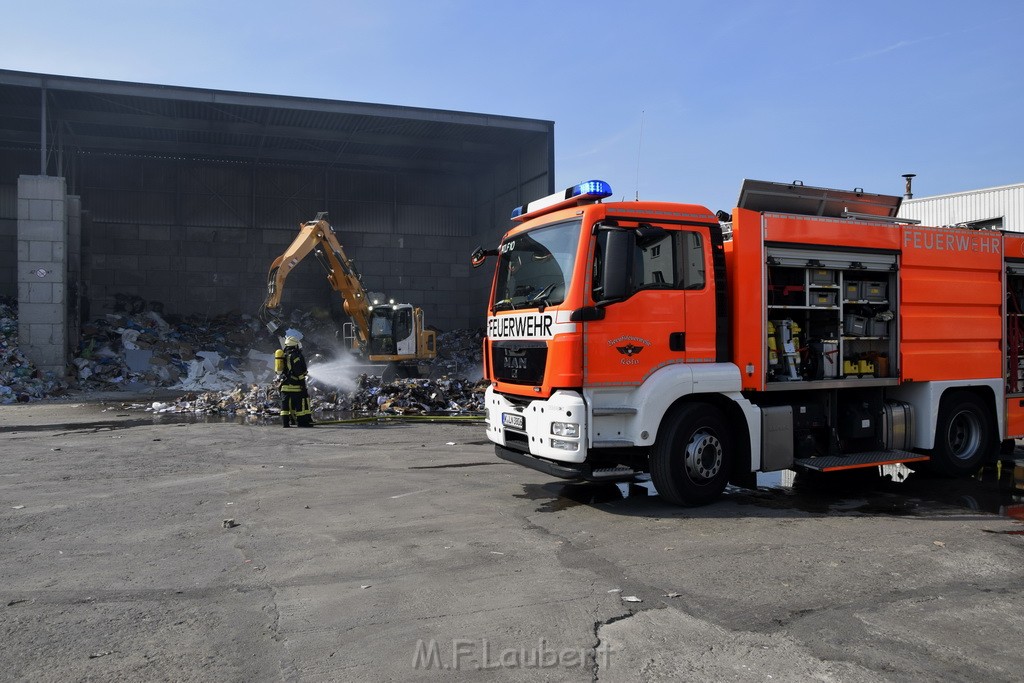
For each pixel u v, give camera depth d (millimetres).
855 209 7938
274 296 20812
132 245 31812
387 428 12930
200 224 32781
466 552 5191
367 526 5930
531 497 7047
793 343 7227
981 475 8375
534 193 30391
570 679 3270
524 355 6766
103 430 12711
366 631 3797
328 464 8984
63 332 23125
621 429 6367
